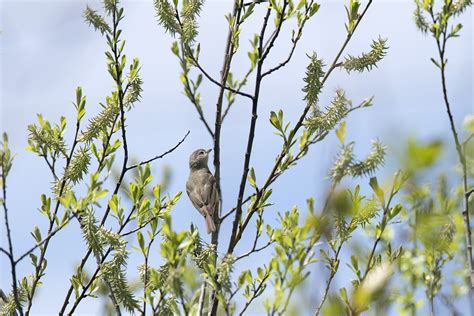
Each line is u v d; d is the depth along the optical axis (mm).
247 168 11523
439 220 7562
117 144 11781
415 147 5734
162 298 8875
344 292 8234
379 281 7547
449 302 9570
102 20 11711
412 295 9820
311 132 11320
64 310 11023
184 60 11695
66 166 11766
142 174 11430
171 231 8906
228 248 11133
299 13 11727
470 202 10234
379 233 8992
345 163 7910
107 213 11352
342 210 8000
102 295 11289
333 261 8977
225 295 9188
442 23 9656
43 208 11250
